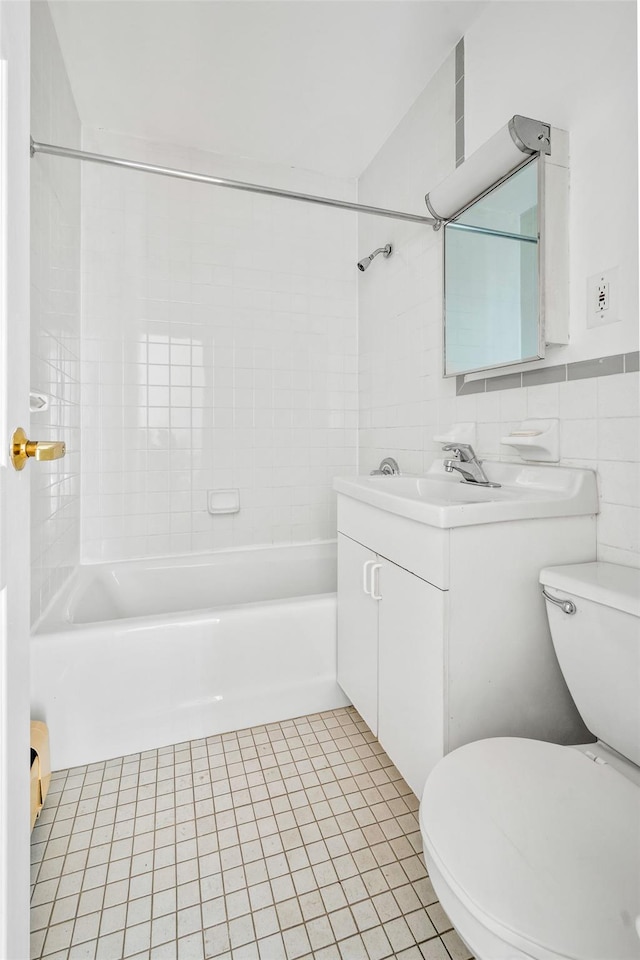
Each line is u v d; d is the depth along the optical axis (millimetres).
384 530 1304
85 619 1806
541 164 1220
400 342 2148
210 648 1561
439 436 1691
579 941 588
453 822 770
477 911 633
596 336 1174
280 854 1108
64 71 1779
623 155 1103
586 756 963
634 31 1077
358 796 1293
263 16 1582
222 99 1975
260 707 1622
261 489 2451
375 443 2404
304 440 2525
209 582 2230
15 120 519
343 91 1939
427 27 1633
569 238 1249
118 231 2160
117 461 2193
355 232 2598
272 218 2424
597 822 765
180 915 966
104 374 2160
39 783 1162
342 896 1007
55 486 1693
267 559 2330
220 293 2338
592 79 1178
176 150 2256
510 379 1470
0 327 480
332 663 1714
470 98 1636
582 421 1214
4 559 477
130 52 1733
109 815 1226
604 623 937
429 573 1075
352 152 2346
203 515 2346
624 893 646
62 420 1781
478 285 1521
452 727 1047
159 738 1505
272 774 1381
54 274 1650
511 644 1101
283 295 2459
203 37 1670
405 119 2076
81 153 1445
